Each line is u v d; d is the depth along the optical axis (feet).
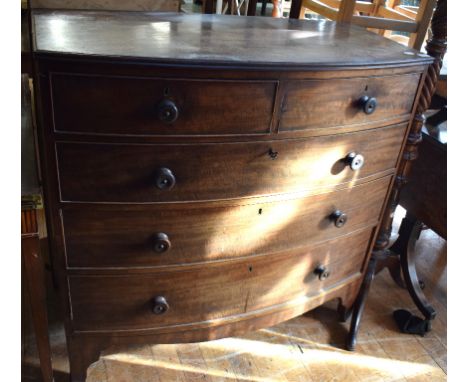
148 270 3.56
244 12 7.00
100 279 3.52
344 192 3.92
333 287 4.57
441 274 6.20
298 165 3.49
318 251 4.17
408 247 5.41
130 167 3.07
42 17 3.52
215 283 3.82
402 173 4.36
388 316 5.41
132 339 3.90
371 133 3.72
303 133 3.35
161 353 4.61
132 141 2.96
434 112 5.77
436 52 3.80
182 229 3.45
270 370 4.55
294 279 4.19
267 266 3.94
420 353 4.95
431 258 6.51
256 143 3.24
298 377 4.50
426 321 5.16
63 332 4.70
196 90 2.89
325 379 4.52
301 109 3.23
